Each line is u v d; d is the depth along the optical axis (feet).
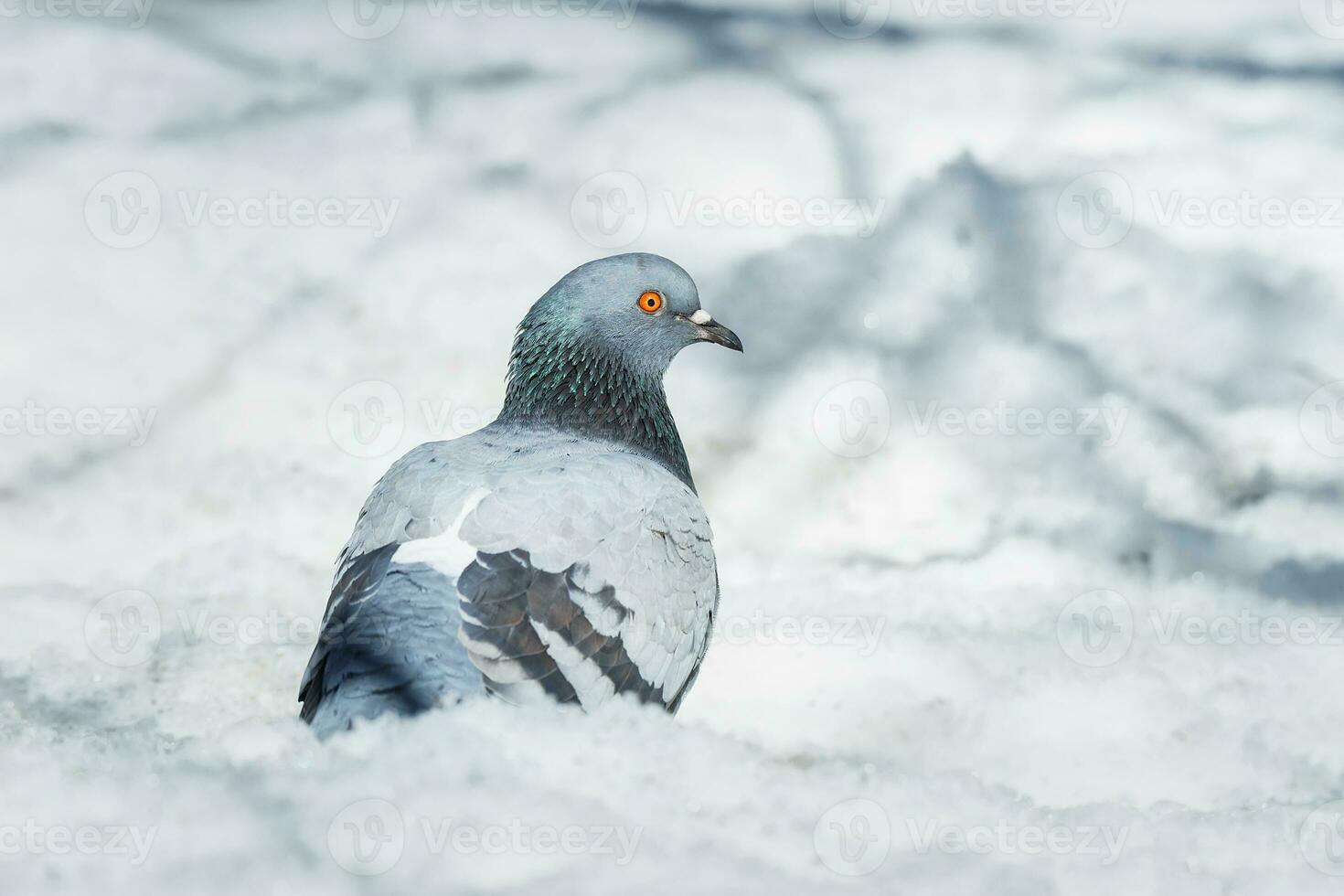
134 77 48.93
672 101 49.55
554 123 48.75
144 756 18.53
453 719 19.10
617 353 28.04
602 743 19.34
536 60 51.78
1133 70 52.60
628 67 51.49
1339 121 50.14
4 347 40.78
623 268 27.99
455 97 49.98
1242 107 50.85
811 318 43.62
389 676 20.12
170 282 42.98
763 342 43.06
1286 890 18.38
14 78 47.88
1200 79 52.31
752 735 28.27
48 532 36.86
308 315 43.06
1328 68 53.21
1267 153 48.57
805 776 20.25
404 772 17.42
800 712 29.01
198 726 27.20
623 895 15.53
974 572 37.01
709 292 43.96
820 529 39.60
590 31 53.52
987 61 52.60
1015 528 39.32
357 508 38.68
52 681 28.60
